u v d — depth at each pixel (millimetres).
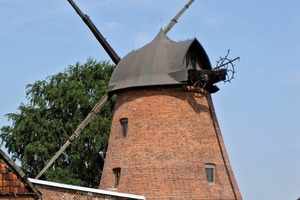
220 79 38000
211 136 38469
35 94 62344
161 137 37156
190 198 35875
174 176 36250
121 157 37969
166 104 37656
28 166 58281
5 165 21062
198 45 38656
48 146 58562
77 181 57156
